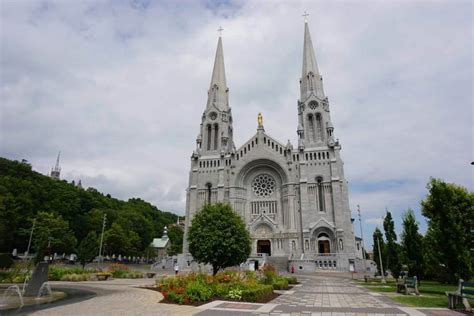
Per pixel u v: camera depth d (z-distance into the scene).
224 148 85.81
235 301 19.09
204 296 18.75
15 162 110.25
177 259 75.38
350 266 64.06
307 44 93.75
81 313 14.50
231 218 41.91
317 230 72.44
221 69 100.19
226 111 93.25
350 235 70.19
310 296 23.42
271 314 14.88
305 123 83.19
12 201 88.19
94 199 125.56
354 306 18.03
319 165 77.56
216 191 82.38
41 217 90.06
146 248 131.12
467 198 35.03
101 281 36.34
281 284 29.30
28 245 89.69
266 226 77.31
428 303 19.67
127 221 122.19
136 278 42.97
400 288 27.22
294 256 70.25
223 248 39.03
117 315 14.02
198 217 42.75
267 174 83.06
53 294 22.66
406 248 33.94
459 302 17.39
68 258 100.31
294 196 77.12
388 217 42.03
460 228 26.14
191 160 86.94
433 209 27.73
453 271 25.83
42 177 114.75
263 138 84.62
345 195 74.12
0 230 81.50
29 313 14.47
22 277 33.78
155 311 15.13
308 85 88.06
